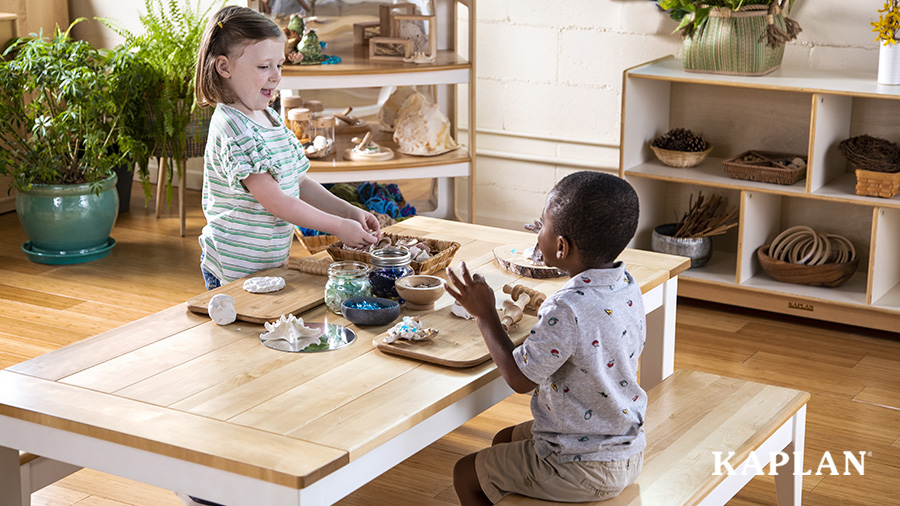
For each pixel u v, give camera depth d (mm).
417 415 1589
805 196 3504
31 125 4125
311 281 2209
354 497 2512
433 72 3920
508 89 4520
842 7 3699
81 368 1762
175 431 1521
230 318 1981
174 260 4281
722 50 3623
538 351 1625
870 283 3463
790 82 3502
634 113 3852
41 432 1616
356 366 1777
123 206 4945
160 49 4422
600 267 1691
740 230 3680
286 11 4074
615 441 1702
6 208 4930
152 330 1949
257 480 1434
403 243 2316
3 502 1802
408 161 3959
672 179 3752
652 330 2449
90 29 5324
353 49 4211
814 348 3471
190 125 4484
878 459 2699
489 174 4691
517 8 4383
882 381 3197
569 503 1755
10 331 3482
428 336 1857
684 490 1799
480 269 2314
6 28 4520
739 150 4020
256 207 2275
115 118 4309
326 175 3895
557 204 1665
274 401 1630
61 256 4188
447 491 2555
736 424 2084
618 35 4180
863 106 3732
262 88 2236
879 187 3398
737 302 3766
